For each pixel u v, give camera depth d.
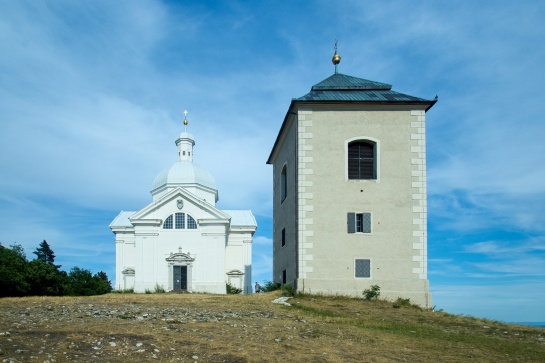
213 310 19.86
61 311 18.17
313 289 25.83
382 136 27.16
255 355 12.12
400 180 26.89
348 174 27.17
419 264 26.23
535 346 16.00
